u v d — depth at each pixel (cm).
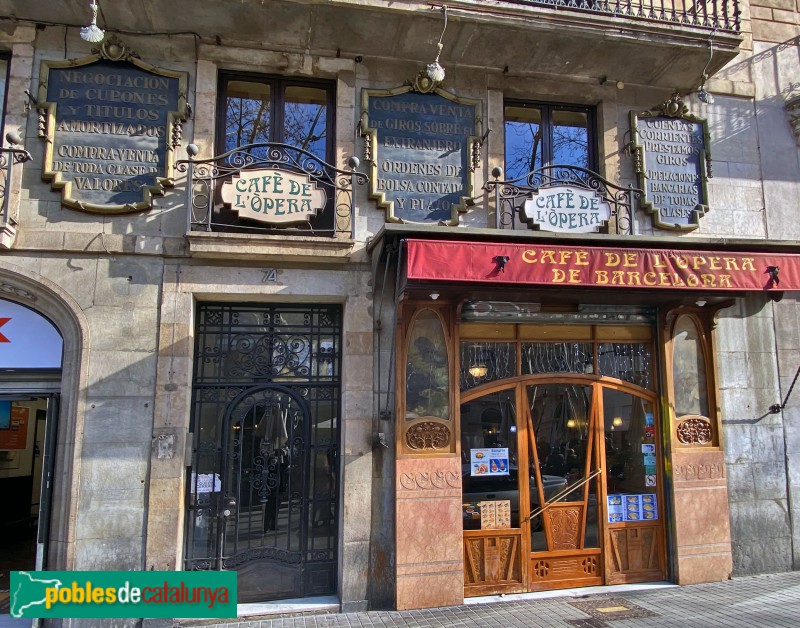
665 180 706
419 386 599
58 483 534
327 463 603
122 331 555
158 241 571
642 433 662
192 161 562
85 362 542
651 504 654
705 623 510
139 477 538
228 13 580
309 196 594
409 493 573
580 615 536
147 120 593
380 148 638
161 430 546
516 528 612
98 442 535
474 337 629
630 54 661
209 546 568
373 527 574
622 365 666
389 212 622
